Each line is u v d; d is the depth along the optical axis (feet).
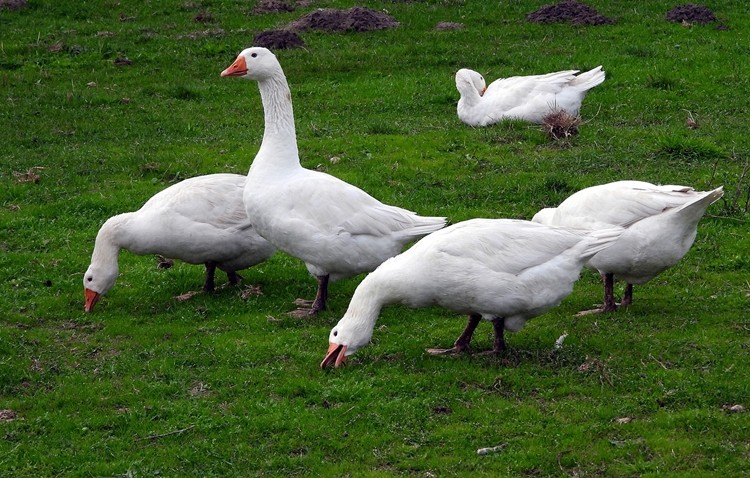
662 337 35.58
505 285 32.68
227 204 41.06
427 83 72.84
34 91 73.20
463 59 77.97
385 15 88.79
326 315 39.29
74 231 48.98
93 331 39.09
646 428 29.40
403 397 32.04
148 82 75.51
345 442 29.76
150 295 42.52
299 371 34.27
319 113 67.41
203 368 35.12
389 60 78.38
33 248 47.19
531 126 61.62
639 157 55.26
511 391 32.17
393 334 37.35
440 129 62.59
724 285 40.47
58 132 64.18
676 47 77.41
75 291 42.73
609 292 38.40
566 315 38.68
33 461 29.50
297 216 38.24
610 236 33.58
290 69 77.20
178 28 88.63
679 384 31.78
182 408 32.14
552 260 33.09
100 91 73.00
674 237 36.04
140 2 96.22
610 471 27.53
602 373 32.71
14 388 34.06
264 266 45.21
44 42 85.20
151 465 28.94
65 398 33.04
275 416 31.22
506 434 29.63
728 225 46.24
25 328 39.40
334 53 80.28
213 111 68.95
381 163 56.39
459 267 32.71
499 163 55.52
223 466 28.84
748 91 66.74
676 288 40.57
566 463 27.96
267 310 40.37
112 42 84.58
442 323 38.34
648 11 87.76
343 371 34.04
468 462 28.27
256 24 88.99
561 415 30.45
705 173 52.39
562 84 62.54
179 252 40.96
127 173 56.70
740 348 34.37
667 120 62.34
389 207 39.19
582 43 80.02
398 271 33.30
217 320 39.42
